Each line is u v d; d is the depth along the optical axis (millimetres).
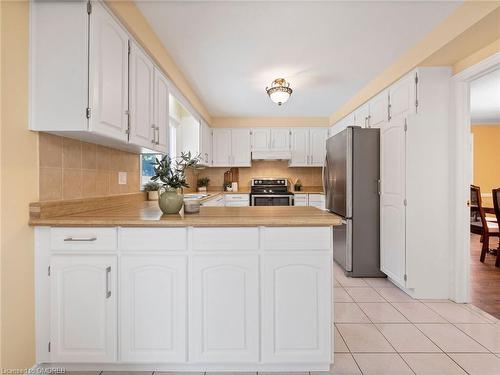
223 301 1531
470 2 1797
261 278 1530
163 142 2479
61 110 1428
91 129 1432
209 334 1536
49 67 1428
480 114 5109
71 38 1421
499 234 3590
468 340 1872
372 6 1885
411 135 2494
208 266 1525
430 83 2463
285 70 2953
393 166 2742
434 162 2496
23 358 1436
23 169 1417
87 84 1429
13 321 1378
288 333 1536
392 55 2619
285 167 5453
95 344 1518
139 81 1972
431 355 1709
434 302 2461
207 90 3598
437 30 2131
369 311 2291
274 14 1975
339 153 3328
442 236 2512
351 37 2283
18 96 1375
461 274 2441
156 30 2164
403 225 2562
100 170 2068
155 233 1514
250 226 1520
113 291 1510
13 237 1374
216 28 2146
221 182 5418
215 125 5062
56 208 1576
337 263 3539
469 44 2047
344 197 3180
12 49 1340
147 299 1521
